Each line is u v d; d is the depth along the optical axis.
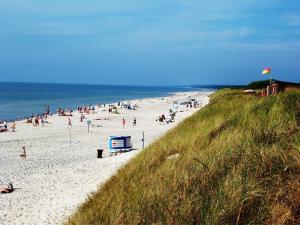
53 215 12.04
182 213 4.97
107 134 41.03
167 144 10.56
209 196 5.11
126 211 5.79
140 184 7.09
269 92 18.73
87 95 162.38
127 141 28.11
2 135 41.12
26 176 19.58
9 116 70.50
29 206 13.55
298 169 5.11
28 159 26.38
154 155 9.90
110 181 9.97
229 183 5.16
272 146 6.04
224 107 13.82
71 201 13.44
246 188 4.89
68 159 26.09
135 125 49.56
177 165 7.05
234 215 4.63
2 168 22.88
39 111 82.00
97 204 7.47
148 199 5.89
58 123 53.75
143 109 77.44
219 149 6.84
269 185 5.00
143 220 5.31
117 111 70.19
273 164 5.42
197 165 6.38
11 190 16.28
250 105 10.12
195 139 9.34
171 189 5.87
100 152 25.34
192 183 5.78
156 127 47.16
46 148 31.92
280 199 4.62
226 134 7.75
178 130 13.10
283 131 6.77
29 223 11.59
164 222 5.00
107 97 145.25
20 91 198.62
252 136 6.88
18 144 34.41
